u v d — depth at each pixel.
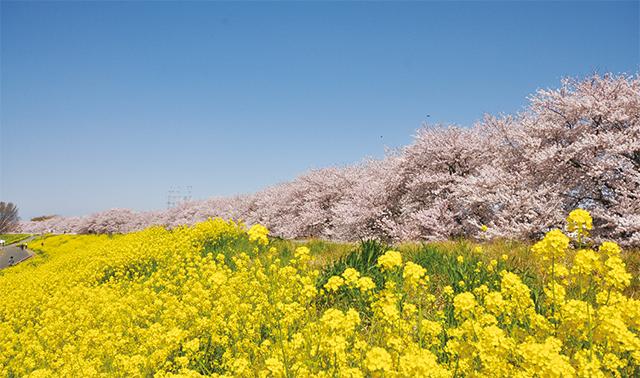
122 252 9.41
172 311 3.80
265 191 29.06
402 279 2.99
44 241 40.28
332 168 22.66
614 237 8.23
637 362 2.12
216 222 11.91
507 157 11.18
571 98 9.62
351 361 2.48
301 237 20.81
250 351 2.93
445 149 12.22
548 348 1.85
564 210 9.38
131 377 2.82
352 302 4.09
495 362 1.98
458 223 11.49
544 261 2.57
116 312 4.30
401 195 14.09
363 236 13.86
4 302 6.51
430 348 2.55
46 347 4.20
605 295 2.32
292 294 3.73
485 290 3.00
